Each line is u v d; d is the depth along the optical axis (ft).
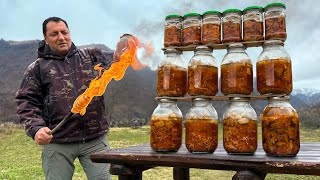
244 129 6.84
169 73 7.48
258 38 6.93
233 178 6.55
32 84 10.84
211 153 7.21
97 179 10.84
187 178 11.35
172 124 7.39
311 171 5.99
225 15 7.18
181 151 7.59
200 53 7.32
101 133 11.00
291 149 6.55
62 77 10.87
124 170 7.55
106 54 11.56
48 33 10.82
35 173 23.72
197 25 7.39
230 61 7.00
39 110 10.82
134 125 54.70
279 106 6.71
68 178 10.89
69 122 10.59
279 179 20.53
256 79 7.04
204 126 7.14
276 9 6.84
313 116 49.21
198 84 7.17
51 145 10.71
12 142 40.27
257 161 6.29
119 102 56.13
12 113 78.07
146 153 7.46
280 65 6.73
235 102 7.04
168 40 7.60
